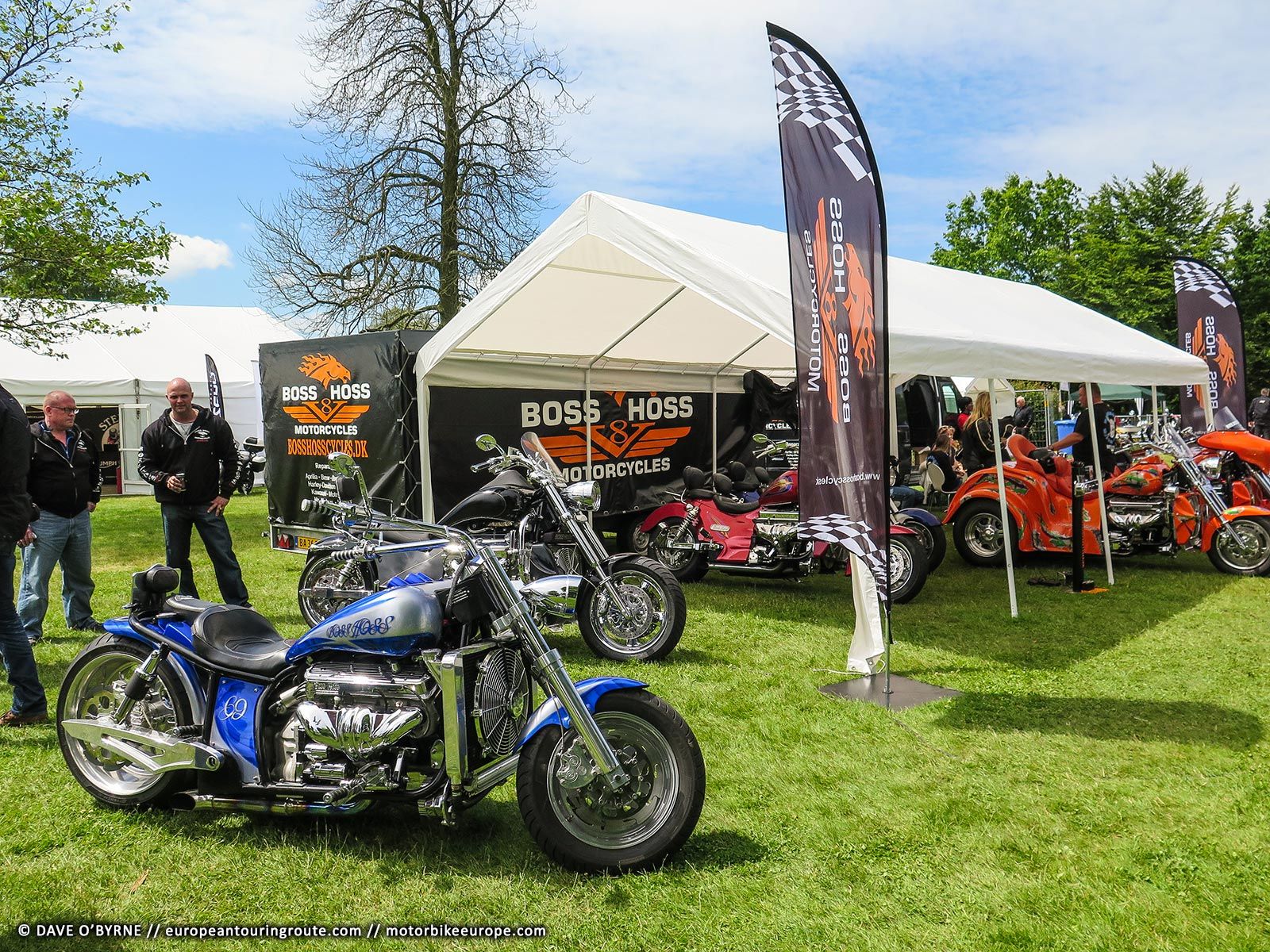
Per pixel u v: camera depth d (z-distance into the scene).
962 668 5.66
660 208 7.12
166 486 6.63
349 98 17.81
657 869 3.17
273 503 9.37
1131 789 3.84
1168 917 2.89
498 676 3.33
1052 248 42.38
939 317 6.84
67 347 18.16
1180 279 11.36
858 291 4.92
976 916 2.91
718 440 11.97
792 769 4.11
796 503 7.62
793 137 5.04
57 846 3.43
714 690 5.25
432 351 7.87
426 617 3.17
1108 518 8.65
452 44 17.80
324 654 3.30
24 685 4.64
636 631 5.90
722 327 9.66
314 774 3.23
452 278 18.00
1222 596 7.59
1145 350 9.30
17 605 6.20
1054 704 4.94
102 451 19.03
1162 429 8.97
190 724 3.55
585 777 3.14
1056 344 7.63
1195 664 5.64
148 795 3.65
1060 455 8.98
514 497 5.75
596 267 7.54
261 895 3.07
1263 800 3.71
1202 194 39.53
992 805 3.72
